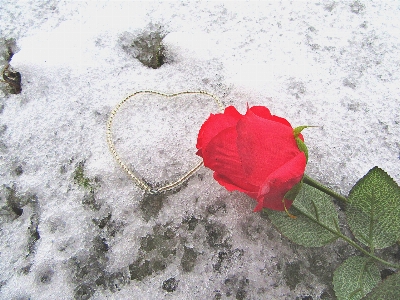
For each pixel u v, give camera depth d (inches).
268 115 8.9
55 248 10.4
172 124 11.4
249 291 9.9
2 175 11.2
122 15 12.9
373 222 9.1
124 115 11.6
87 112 11.7
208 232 10.4
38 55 12.2
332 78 12.0
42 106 11.8
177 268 10.2
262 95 11.6
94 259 10.3
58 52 12.3
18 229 10.7
